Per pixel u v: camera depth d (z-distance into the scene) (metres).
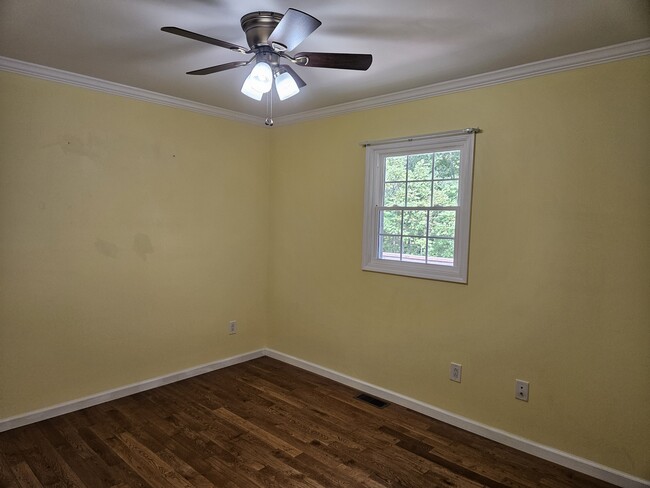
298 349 4.12
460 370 2.99
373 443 2.76
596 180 2.38
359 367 3.62
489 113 2.77
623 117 2.29
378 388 3.47
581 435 2.48
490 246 2.81
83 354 3.13
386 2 1.82
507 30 2.10
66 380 3.05
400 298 3.31
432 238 3.15
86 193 3.07
